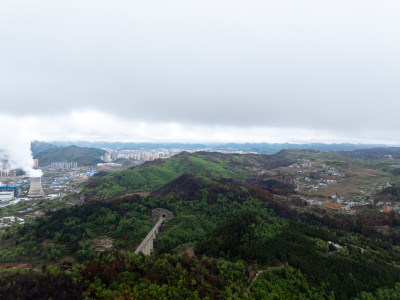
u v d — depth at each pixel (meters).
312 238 128.62
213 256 112.94
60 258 128.75
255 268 100.25
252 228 127.62
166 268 85.81
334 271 102.06
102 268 80.69
